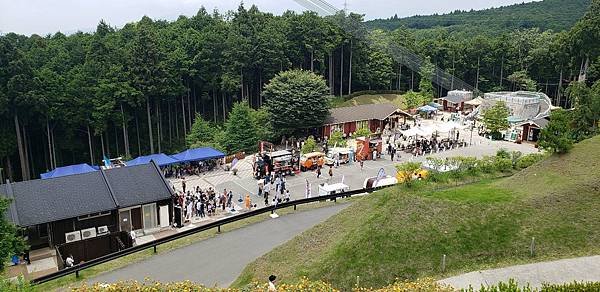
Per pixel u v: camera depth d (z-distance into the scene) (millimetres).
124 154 79062
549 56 109562
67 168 49312
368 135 68000
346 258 22438
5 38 65188
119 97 70875
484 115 73438
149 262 28000
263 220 34688
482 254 22656
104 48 78812
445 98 102000
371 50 113938
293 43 95500
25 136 67625
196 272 26578
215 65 84625
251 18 102875
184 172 54094
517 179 30016
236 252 29188
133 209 36406
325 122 72500
